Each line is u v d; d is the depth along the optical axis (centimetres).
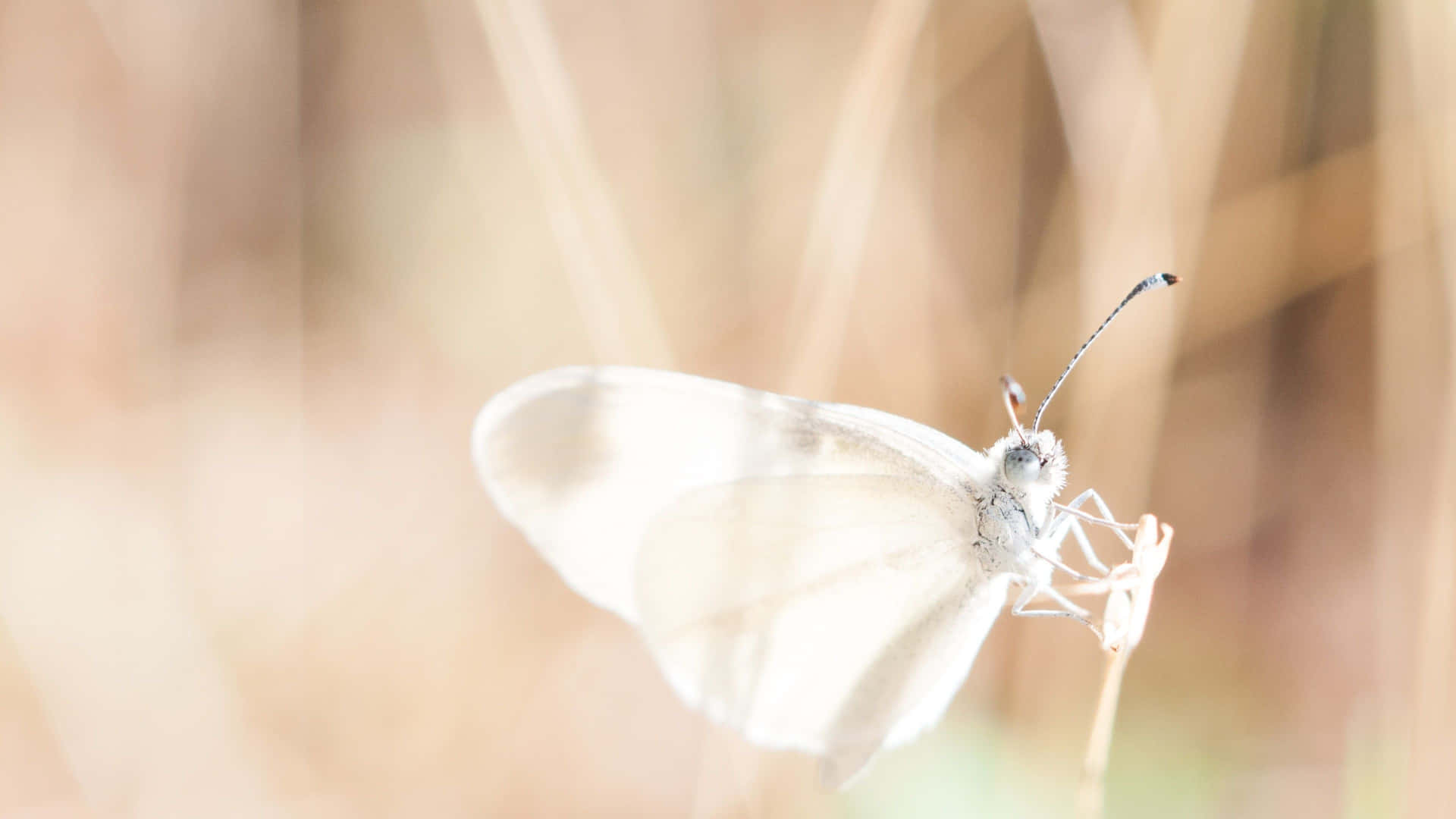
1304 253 21
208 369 23
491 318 23
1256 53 21
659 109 22
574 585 19
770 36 22
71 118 23
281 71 24
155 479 23
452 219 23
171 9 23
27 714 21
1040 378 21
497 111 23
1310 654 21
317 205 24
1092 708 20
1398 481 20
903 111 21
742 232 22
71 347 23
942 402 21
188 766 21
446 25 23
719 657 19
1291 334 21
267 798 21
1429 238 20
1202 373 21
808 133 22
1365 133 20
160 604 22
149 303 23
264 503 23
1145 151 20
